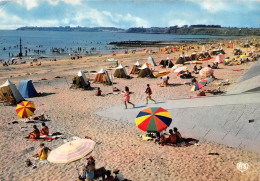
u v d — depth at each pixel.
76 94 22.45
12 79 31.23
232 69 31.44
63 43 138.25
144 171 8.90
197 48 80.25
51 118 15.80
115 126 14.02
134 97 20.12
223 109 12.92
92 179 8.16
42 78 31.25
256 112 11.91
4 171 9.45
